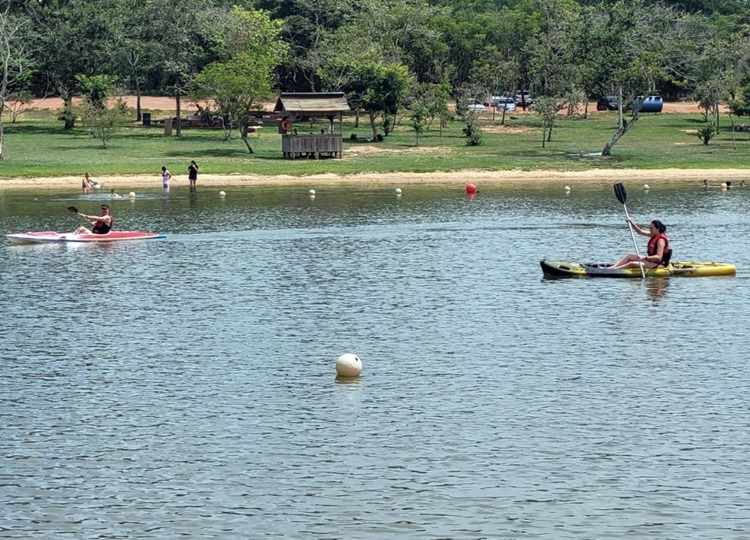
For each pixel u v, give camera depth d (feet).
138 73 638.94
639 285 201.87
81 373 139.85
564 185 419.74
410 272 217.97
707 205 346.54
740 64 603.26
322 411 123.24
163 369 141.79
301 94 490.90
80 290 199.11
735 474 103.19
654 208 338.13
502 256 239.71
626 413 121.49
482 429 116.47
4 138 549.13
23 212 326.65
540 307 181.27
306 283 205.67
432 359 146.20
